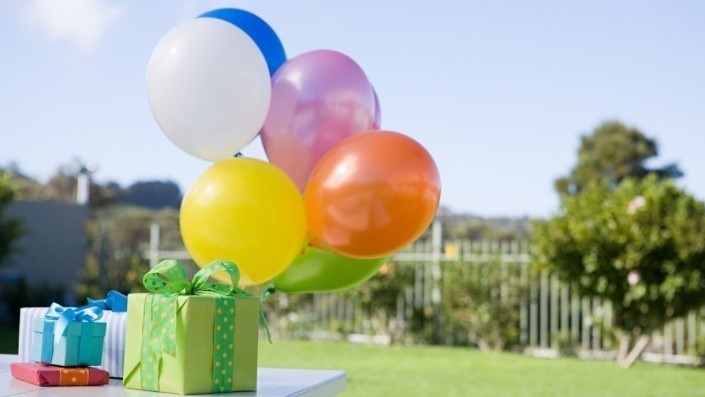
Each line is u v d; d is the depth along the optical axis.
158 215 19.55
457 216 16.36
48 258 12.66
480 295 9.60
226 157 2.69
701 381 6.79
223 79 2.55
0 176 11.80
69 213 12.89
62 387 2.08
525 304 9.55
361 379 6.51
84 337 2.16
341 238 2.60
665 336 8.97
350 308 10.59
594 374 7.13
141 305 2.10
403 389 5.98
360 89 2.78
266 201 2.50
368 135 2.62
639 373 7.29
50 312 2.25
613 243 7.82
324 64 2.76
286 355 8.34
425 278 10.22
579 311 9.58
